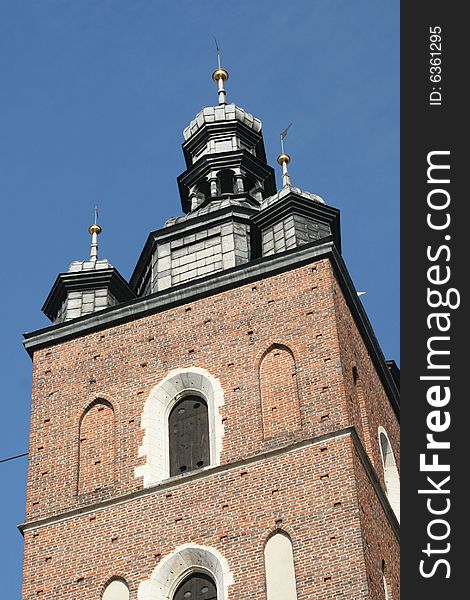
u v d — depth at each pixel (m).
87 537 50.66
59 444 53.81
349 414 50.84
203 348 54.25
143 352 55.16
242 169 64.88
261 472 49.81
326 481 48.81
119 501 51.06
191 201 64.94
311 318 53.47
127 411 53.75
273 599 46.94
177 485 50.62
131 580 49.12
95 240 61.78
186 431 52.94
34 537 51.31
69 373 55.72
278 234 58.62
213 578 48.62
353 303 56.09
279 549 48.00
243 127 66.69
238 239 59.50
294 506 48.62
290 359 52.78
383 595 48.28
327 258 54.88
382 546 49.91
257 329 53.91
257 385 52.44
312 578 46.84
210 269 58.88
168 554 49.19
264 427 51.19
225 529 49.00
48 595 49.75
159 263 59.97
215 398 52.56
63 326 56.94
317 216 59.22
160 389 53.88
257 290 54.97
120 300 60.12
